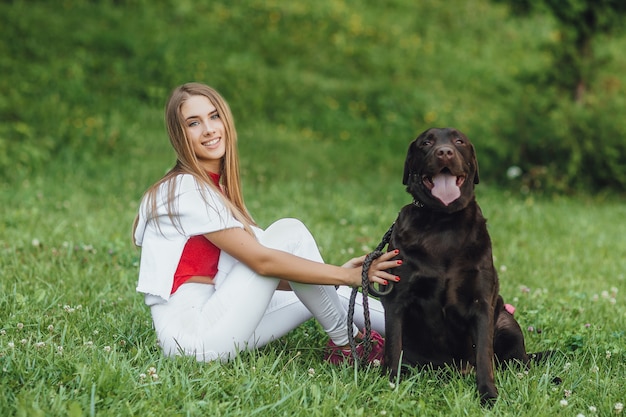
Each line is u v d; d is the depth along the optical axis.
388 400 2.81
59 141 9.46
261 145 10.55
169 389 2.74
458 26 16.86
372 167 10.61
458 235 3.10
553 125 9.52
